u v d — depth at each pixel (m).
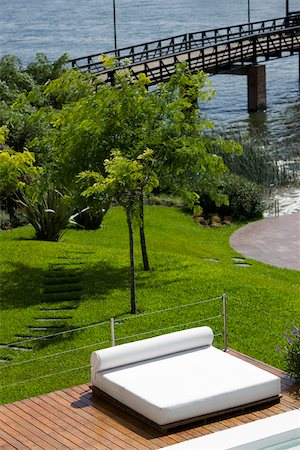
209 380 11.27
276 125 49.34
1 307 18.53
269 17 132.00
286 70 72.88
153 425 10.75
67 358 15.90
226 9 150.38
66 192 24.22
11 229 25.84
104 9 160.62
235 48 51.75
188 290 19.27
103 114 19.12
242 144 34.41
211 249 26.16
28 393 14.55
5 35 116.38
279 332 16.70
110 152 19.08
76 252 22.56
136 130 19.11
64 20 139.12
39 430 10.92
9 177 19.98
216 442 8.81
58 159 19.39
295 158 36.94
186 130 19.92
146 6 164.00
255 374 11.48
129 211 18.06
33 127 27.05
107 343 16.47
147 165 19.05
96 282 20.02
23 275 20.56
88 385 12.15
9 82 34.56
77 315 17.91
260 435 8.91
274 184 33.31
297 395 11.77
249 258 25.28
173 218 29.39
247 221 29.83
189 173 20.48
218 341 16.34
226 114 54.22
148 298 18.78
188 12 146.62
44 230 24.30
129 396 11.05
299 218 29.88
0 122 27.69
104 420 11.07
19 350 16.38
